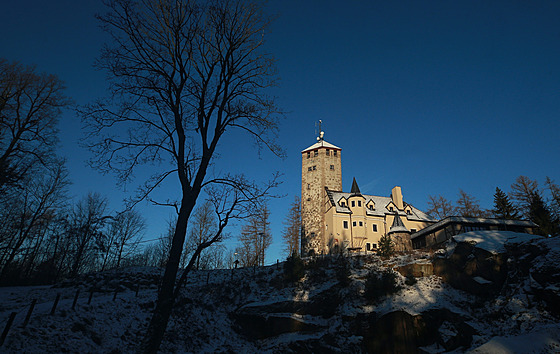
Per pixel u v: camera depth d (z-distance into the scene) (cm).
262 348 1992
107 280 2583
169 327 1916
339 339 2022
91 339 1441
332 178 5409
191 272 3127
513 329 1608
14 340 1185
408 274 2534
